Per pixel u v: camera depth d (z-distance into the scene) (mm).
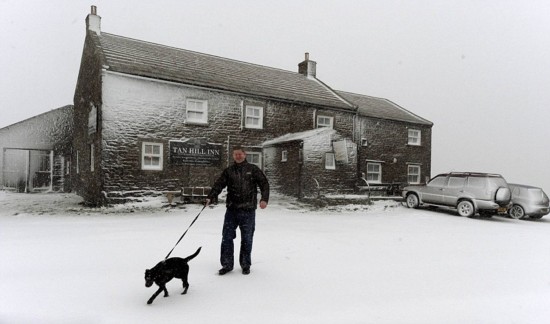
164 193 13953
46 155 20031
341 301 3773
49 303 3574
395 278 4680
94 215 10852
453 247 6980
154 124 13922
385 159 21062
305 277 4613
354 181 16812
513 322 3328
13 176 19469
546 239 8359
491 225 10945
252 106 16500
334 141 16516
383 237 7926
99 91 13102
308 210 13453
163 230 8016
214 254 5773
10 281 4258
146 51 16219
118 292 3914
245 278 4523
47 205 13383
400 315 3432
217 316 3305
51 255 5527
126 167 13242
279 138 17031
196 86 14836
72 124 20406
